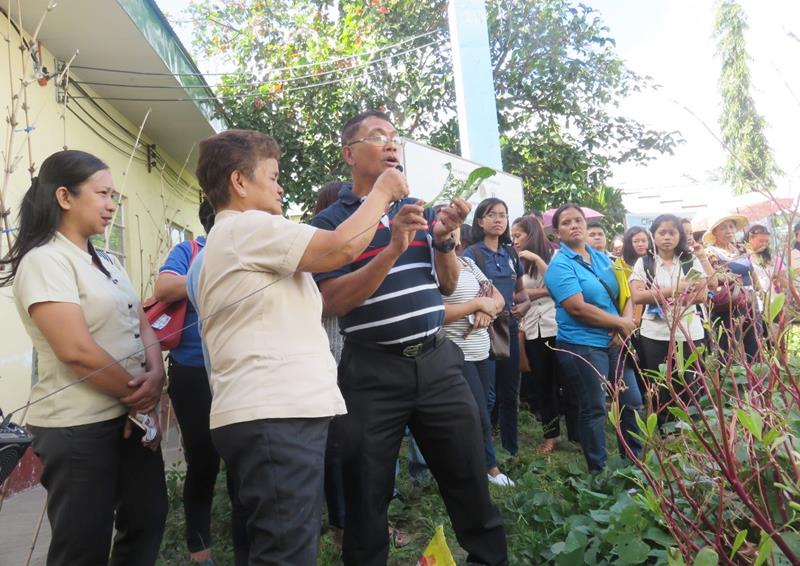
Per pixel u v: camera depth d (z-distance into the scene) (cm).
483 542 266
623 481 364
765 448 180
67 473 224
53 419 225
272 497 189
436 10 1088
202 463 318
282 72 1097
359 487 252
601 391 402
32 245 229
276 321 200
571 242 421
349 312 256
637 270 448
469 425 260
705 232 530
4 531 393
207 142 224
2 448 200
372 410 252
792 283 201
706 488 218
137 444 249
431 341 259
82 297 231
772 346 204
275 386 194
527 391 639
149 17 650
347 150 266
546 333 530
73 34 625
